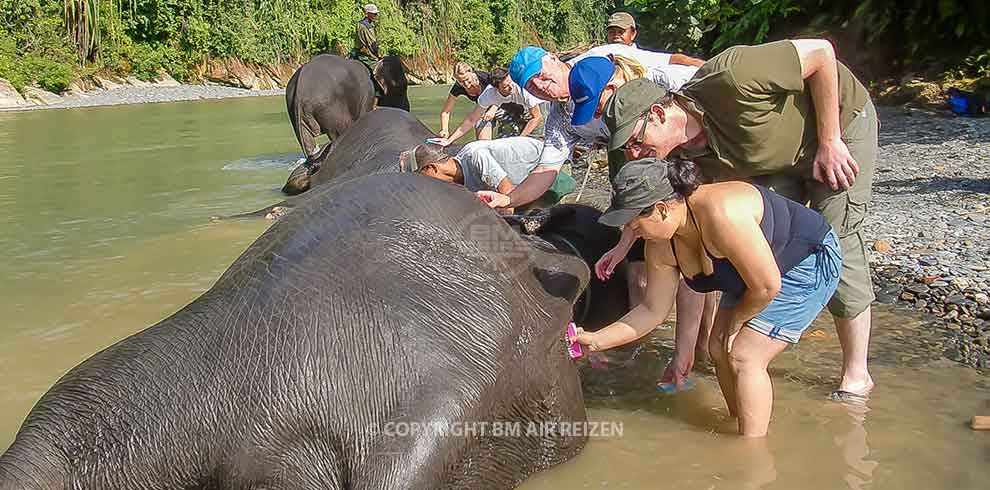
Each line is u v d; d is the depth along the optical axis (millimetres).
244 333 3645
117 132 19344
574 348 4316
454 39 51656
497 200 4938
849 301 4730
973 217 7801
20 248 8109
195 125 21109
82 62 33656
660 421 4648
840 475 4012
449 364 3682
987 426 4375
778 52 4344
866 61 16516
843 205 4695
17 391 4945
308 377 3553
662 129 4414
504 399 3822
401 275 3809
